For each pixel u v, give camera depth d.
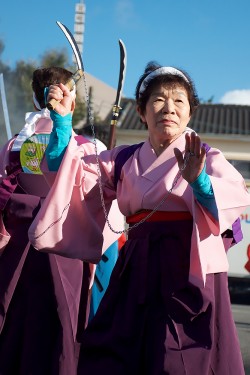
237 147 17.52
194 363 2.51
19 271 3.11
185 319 2.58
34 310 3.06
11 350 3.08
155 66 2.87
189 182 2.48
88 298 3.30
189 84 2.80
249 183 16.22
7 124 4.30
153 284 2.65
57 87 2.76
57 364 2.97
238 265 14.82
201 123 18.64
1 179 3.37
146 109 2.82
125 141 17.95
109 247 3.66
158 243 2.69
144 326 2.63
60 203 2.73
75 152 2.72
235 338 2.68
